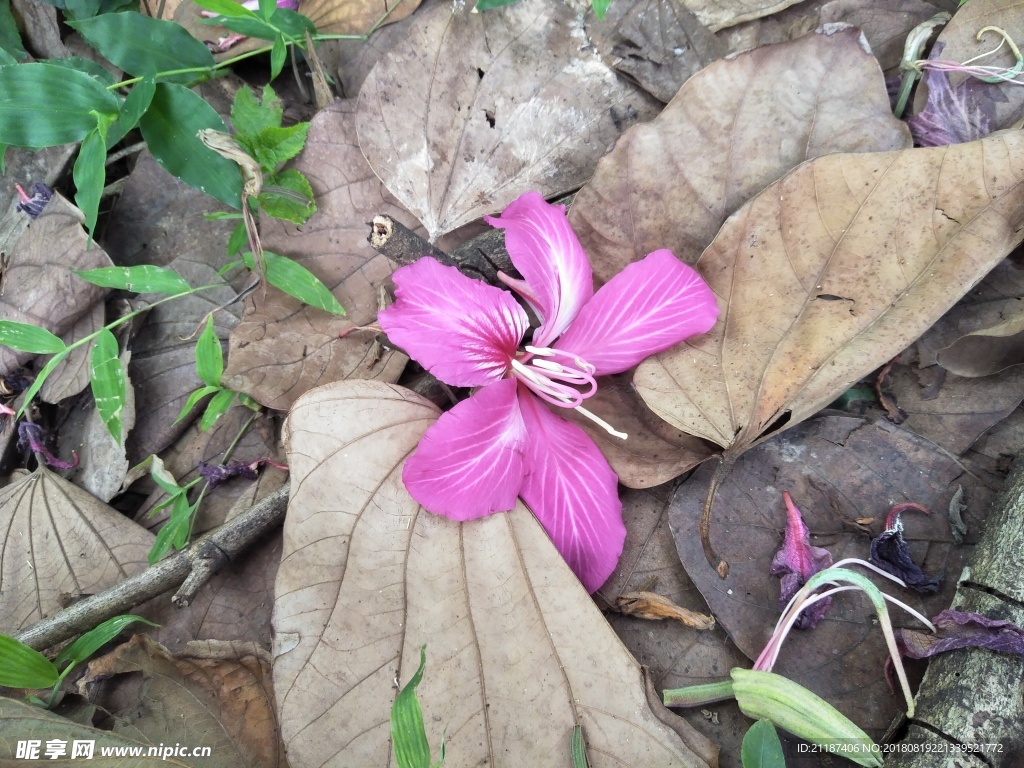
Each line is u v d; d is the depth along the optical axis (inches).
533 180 13.6
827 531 11.5
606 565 11.1
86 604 12.1
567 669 10.5
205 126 13.3
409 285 10.6
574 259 11.5
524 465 11.2
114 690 12.1
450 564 11.0
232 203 13.4
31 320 14.4
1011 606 9.9
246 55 14.7
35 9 16.0
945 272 10.9
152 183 15.5
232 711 11.5
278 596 10.7
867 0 13.9
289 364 13.0
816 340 11.2
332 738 10.4
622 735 10.2
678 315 11.3
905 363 12.2
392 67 13.5
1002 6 13.0
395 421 11.6
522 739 10.3
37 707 11.0
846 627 11.0
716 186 12.5
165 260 15.3
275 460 13.6
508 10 13.4
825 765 10.6
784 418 11.2
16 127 12.8
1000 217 10.9
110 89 13.5
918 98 13.4
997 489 11.3
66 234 14.5
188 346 14.5
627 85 13.6
